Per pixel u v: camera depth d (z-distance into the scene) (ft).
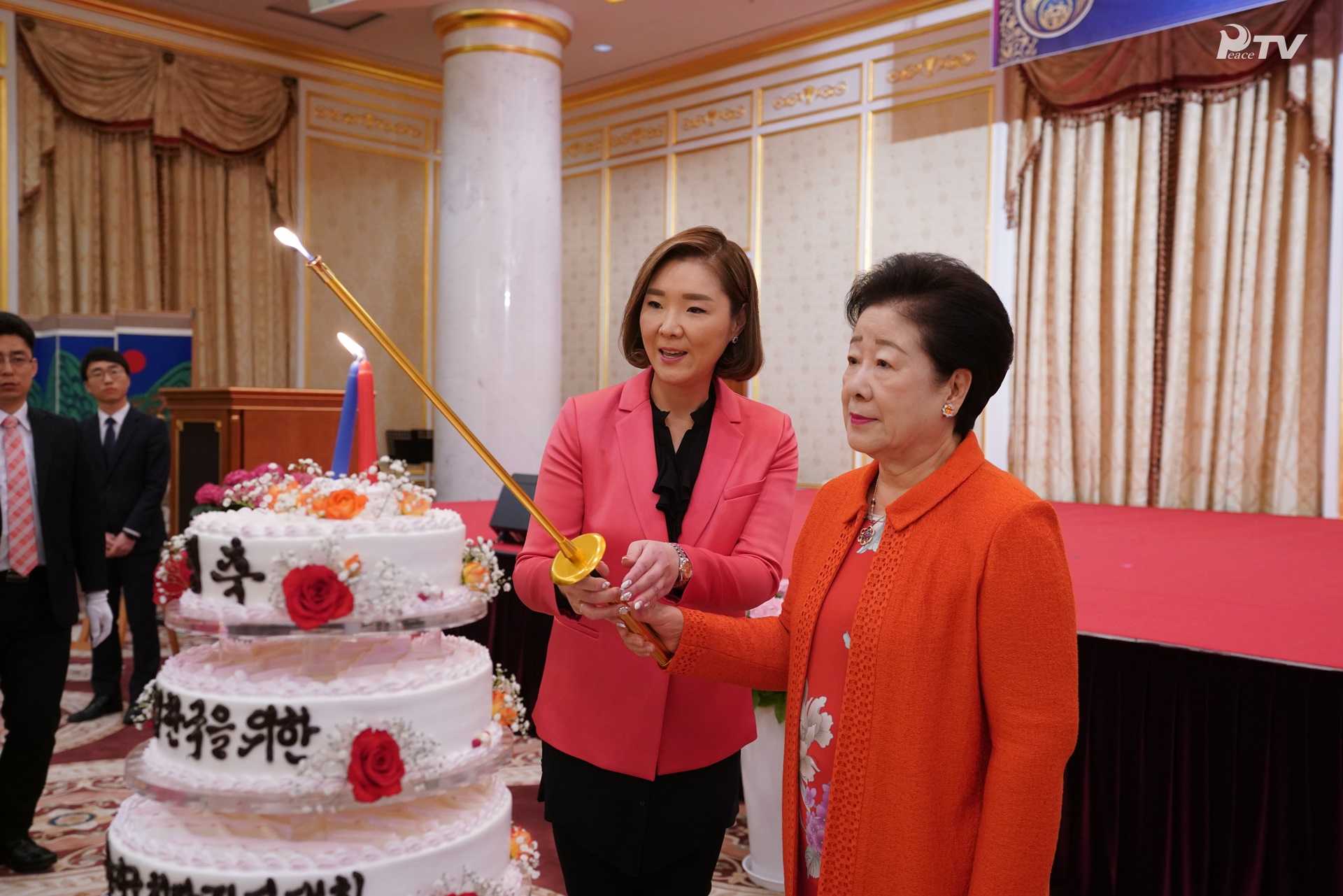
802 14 26.94
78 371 22.81
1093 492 24.25
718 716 5.52
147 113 27.27
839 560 4.58
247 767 4.43
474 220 25.04
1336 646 8.18
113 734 13.87
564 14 25.88
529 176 25.17
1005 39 21.75
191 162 28.35
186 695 4.53
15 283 25.58
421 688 4.66
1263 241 21.88
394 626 4.64
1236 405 22.31
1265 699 7.72
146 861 4.38
